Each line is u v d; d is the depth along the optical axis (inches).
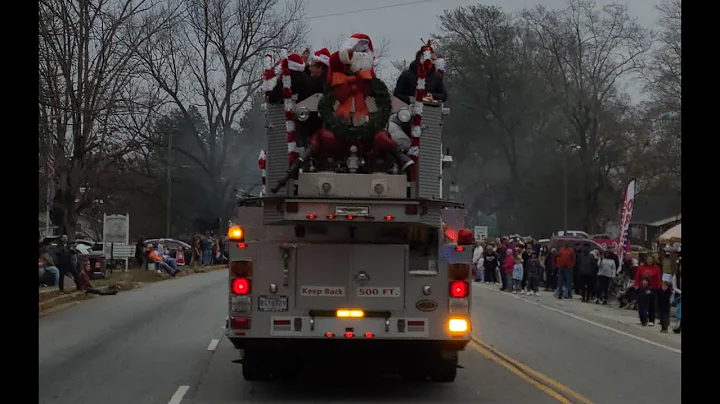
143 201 2442.2
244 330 382.3
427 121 402.0
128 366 490.3
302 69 402.9
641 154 2229.3
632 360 553.3
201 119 2266.2
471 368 498.6
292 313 382.9
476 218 2434.8
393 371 479.8
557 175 2308.1
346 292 383.6
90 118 1132.5
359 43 388.8
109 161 1326.3
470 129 2357.3
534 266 1195.3
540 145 2369.6
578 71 2188.7
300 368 434.9
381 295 383.6
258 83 2038.6
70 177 1160.2
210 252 1892.2
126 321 737.0
